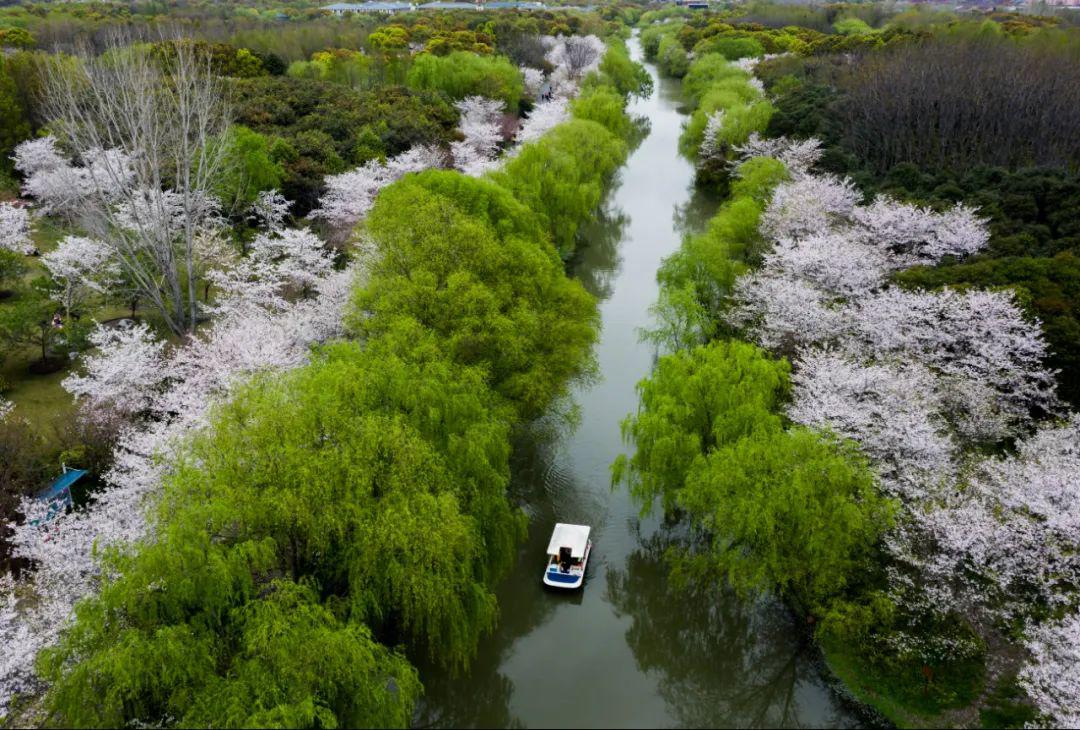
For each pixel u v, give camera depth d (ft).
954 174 217.36
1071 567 86.89
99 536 83.35
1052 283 142.82
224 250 172.35
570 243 202.39
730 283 160.25
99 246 157.17
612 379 163.63
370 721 70.79
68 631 72.74
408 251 122.62
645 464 110.22
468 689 95.25
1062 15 535.60
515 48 420.36
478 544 88.53
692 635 105.40
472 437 93.91
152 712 69.15
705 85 364.38
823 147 243.60
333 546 81.66
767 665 99.30
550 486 131.44
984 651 91.04
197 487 77.36
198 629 69.10
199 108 159.63
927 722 85.35
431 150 242.37
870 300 138.31
